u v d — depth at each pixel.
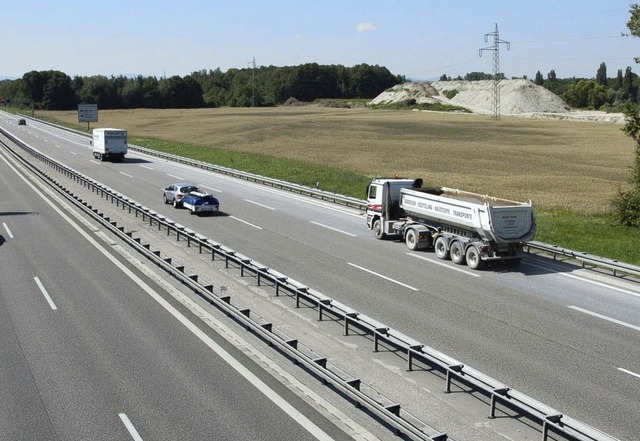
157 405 12.32
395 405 11.28
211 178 52.88
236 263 24.03
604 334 17.28
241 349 15.50
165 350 15.34
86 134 98.69
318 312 18.44
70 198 39.50
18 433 11.12
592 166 67.88
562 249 25.72
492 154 78.81
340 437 11.21
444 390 13.41
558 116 158.50
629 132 35.25
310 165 60.81
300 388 13.30
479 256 24.11
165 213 36.59
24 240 28.62
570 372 14.57
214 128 116.00
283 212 37.56
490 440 11.26
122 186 47.47
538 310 19.39
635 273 22.62
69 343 15.76
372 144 88.88
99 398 12.59
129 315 18.08
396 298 20.47
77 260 24.88
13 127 121.88
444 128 119.62
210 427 11.45
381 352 15.59
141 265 24.12
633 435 11.62
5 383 13.29
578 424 10.65
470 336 16.94
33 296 19.94
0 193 43.56
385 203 29.58
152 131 111.38
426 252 27.56
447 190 29.33
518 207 24.00
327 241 29.58
